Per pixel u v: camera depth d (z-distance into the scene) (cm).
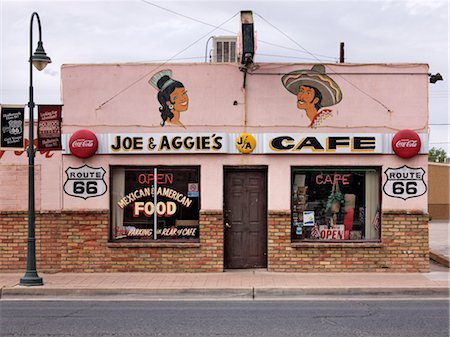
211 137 1439
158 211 1470
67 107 1455
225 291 1256
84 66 1456
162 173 1470
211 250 1445
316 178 1471
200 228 1444
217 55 1688
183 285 1291
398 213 1439
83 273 1448
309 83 1448
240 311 1084
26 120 1453
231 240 1472
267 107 1445
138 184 1472
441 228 2902
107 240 1452
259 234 1470
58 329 930
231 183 1466
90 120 1455
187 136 1442
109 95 1455
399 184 1443
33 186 1312
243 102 1445
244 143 1434
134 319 1008
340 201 1471
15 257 1462
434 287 1262
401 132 1421
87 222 1453
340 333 899
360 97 1445
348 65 1445
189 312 1075
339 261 1442
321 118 1444
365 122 1444
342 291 1258
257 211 1468
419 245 1441
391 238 1442
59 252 1458
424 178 1441
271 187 1443
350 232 1470
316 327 941
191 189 1466
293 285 1283
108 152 1449
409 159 1442
